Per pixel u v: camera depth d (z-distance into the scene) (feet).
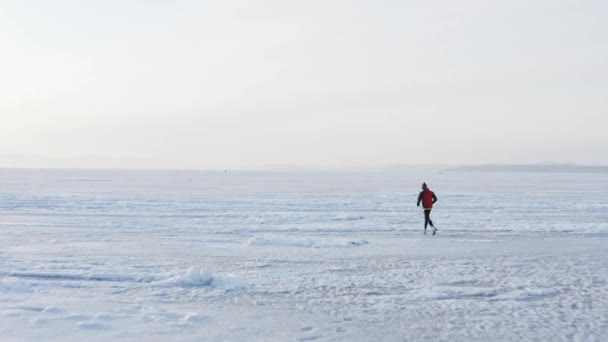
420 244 53.06
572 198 139.23
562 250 49.60
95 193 148.46
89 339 22.08
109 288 32.24
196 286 33.01
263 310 27.61
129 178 349.41
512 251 48.85
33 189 173.37
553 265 41.81
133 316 25.80
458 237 58.75
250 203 106.32
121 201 106.11
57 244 50.52
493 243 53.98
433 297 31.04
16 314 25.75
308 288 32.99
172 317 25.84
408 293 31.99
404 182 308.60
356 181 324.80
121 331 23.30
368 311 27.68
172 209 90.89
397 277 36.65
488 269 39.91
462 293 32.09
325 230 64.28
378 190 189.16
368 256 45.60
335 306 28.68
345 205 104.32
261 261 42.78
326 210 92.68
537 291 32.60
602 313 27.71
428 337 23.34
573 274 38.32
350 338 23.02
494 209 97.60
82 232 59.88
